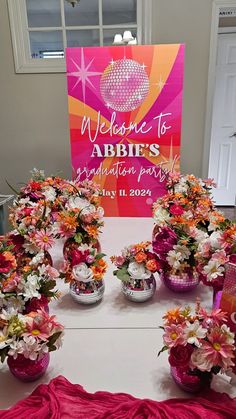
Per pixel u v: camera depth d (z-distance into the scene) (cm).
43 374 67
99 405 58
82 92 147
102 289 92
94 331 82
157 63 141
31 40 237
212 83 238
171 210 109
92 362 71
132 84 144
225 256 76
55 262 117
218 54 324
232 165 366
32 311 70
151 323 85
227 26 314
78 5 227
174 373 63
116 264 94
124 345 77
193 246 89
